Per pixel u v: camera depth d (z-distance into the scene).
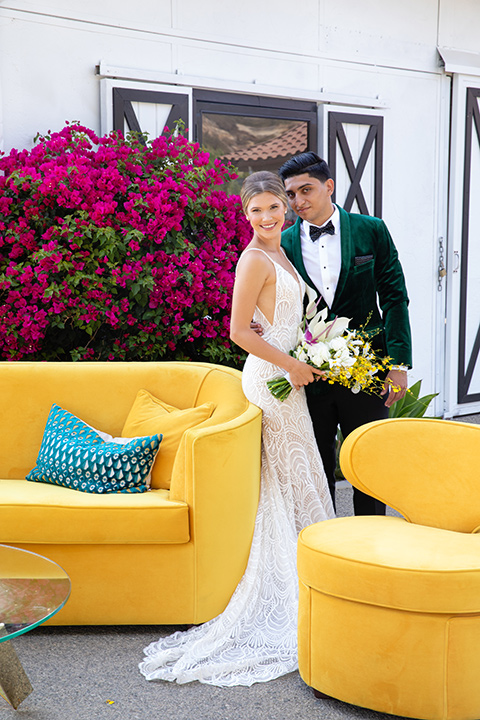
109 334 3.97
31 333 3.65
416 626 2.09
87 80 4.45
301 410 3.00
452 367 6.11
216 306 4.02
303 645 2.32
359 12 5.38
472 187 6.03
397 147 5.67
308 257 3.15
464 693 2.09
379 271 3.23
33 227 3.82
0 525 2.63
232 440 2.70
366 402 3.13
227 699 2.31
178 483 2.73
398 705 2.13
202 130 4.89
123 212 3.85
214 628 2.64
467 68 5.81
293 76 5.17
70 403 3.27
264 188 2.82
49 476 3.02
